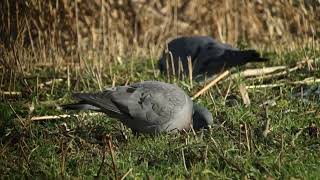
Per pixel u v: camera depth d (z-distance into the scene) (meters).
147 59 16.78
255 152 9.55
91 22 18.31
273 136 10.39
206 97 12.46
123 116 10.38
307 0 18.08
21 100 13.26
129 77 14.45
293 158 9.41
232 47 15.19
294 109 11.73
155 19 21.23
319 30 18.05
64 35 16.92
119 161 9.25
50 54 16.05
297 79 13.66
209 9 20.91
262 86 13.15
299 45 16.62
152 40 20.06
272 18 19.66
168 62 14.82
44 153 9.91
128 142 10.20
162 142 9.96
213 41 14.94
